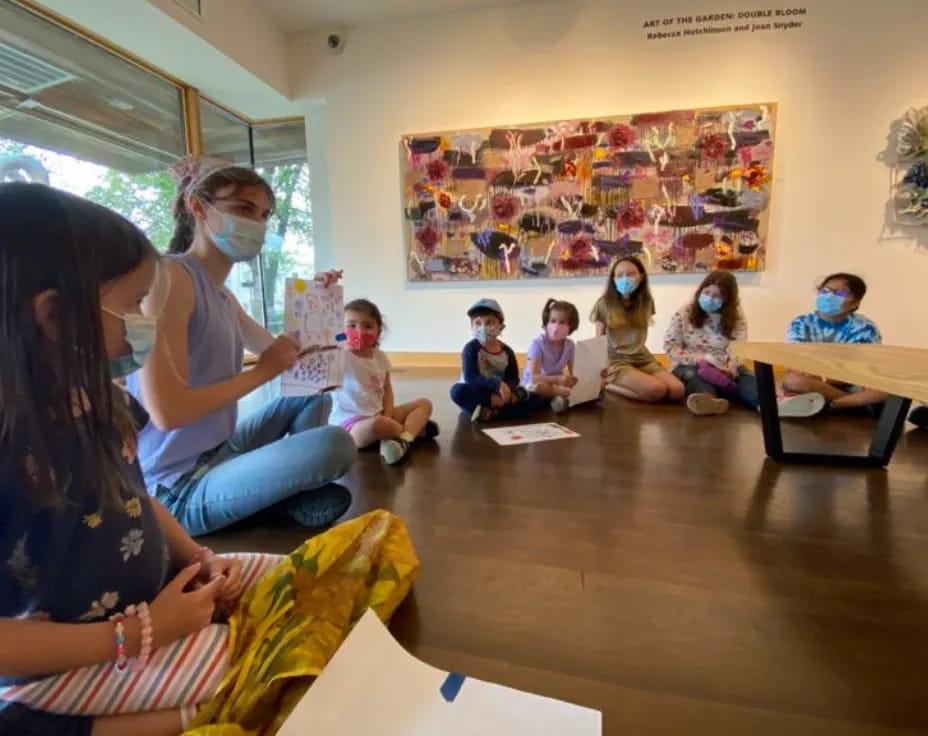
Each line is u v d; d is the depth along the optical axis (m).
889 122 3.14
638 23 3.34
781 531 1.20
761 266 3.37
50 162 2.80
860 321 2.39
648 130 3.38
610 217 3.50
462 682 0.67
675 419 2.21
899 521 1.25
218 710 0.60
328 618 0.75
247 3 3.33
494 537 1.18
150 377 0.90
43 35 2.64
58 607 0.54
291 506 1.24
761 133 3.25
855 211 3.25
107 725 0.57
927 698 0.72
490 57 3.54
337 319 1.31
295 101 3.83
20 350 0.45
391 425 1.76
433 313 3.88
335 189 3.89
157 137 3.41
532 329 3.74
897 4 3.05
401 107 3.70
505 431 2.05
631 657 0.80
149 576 0.63
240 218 1.05
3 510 0.48
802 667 0.78
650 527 1.22
